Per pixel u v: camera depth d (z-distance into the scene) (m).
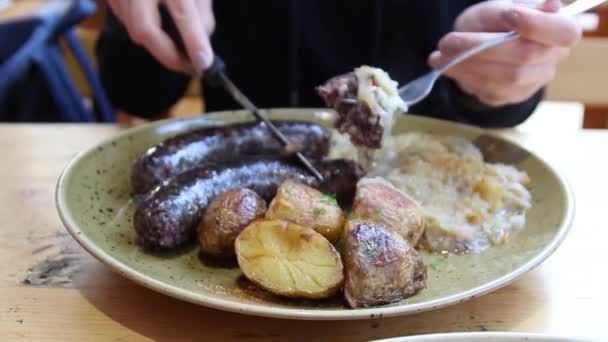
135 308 0.44
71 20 1.02
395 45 0.81
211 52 0.59
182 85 0.84
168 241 0.48
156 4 0.61
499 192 0.54
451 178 0.56
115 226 0.51
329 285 0.42
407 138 0.62
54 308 0.44
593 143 0.67
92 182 0.54
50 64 0.97
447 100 0.73
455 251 0.50
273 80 0.83
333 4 0.80
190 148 0.56
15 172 0.61
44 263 0.48
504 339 0.38
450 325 0.44
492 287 0.43
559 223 0.49
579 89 0.89
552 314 0.45
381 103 0.53
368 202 0.49
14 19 1.00
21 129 0.70
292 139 0.59
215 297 0.41
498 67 0.60
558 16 0.56
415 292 0.44
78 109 1.02
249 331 0.43
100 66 0.83
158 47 0.61
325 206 0.47
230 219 0.47
